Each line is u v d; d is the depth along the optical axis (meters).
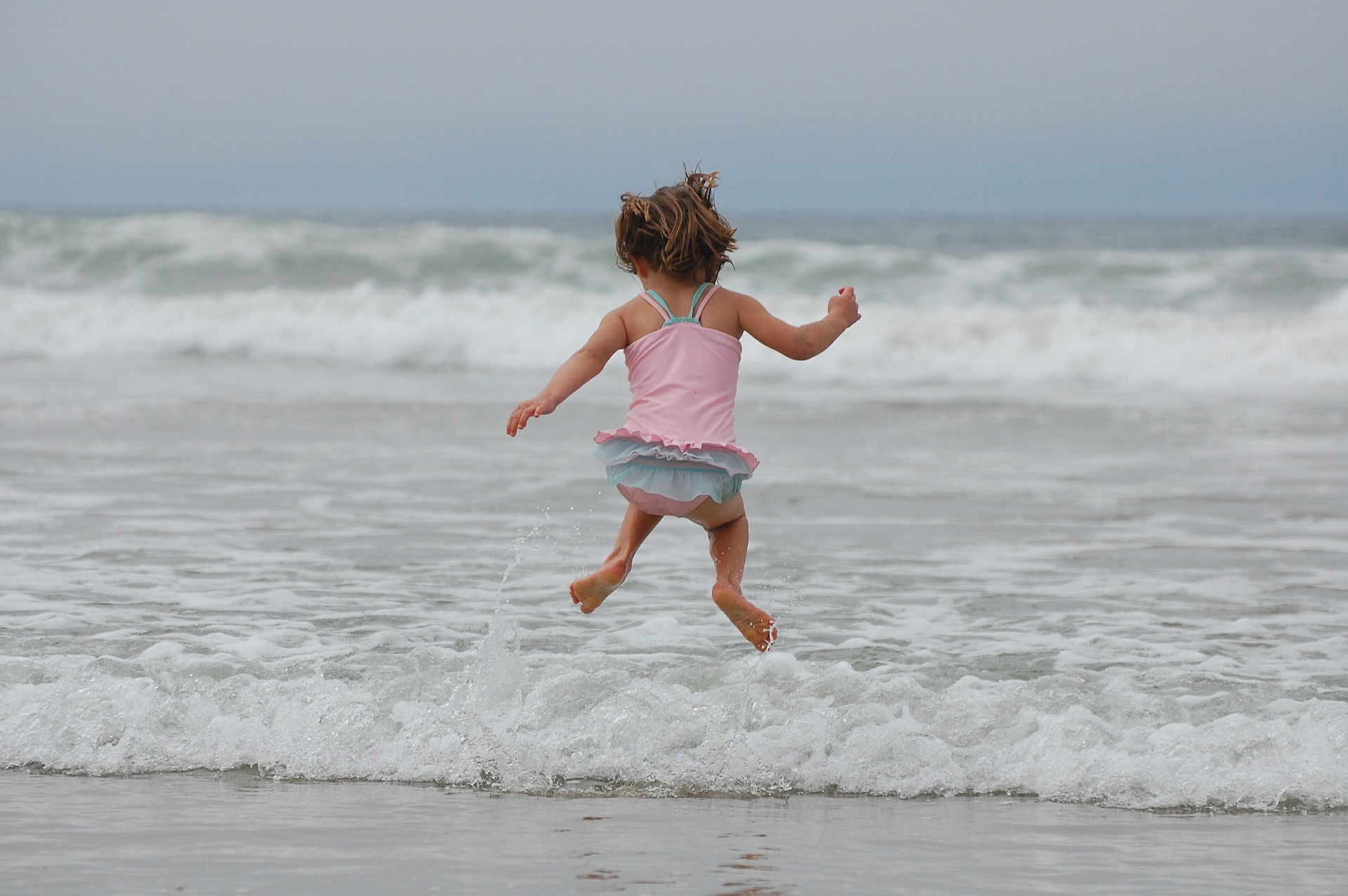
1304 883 9.27
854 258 75.56
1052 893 9.02
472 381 48.16
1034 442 34.81
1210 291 72.88
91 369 50.22
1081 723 12.38
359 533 22.70
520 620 17.05
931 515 24.77
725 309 12.99
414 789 11.47
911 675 14.28
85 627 16.17
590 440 33.91
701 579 19.69
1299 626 16.97
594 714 12.54
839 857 9.74
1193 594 18.81
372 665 14.40
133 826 10.32
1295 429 37.41
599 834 10.22
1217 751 11.83
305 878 9.14
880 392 46.66
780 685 13.50
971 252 113.62
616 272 73.69
